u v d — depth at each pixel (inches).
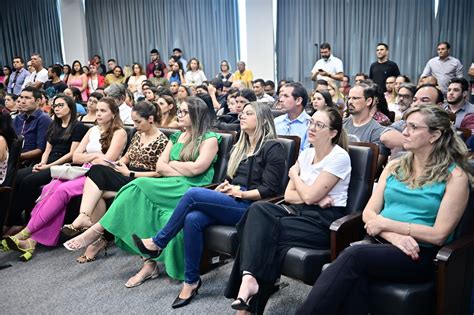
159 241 86.1
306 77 301.7
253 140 94.1
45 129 142.1
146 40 330.0
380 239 68.6
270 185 88.4
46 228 110.7
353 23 284.5
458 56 266.7
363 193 79.6
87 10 334.6
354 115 108.3
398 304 60.2
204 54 323.6
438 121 65.7
